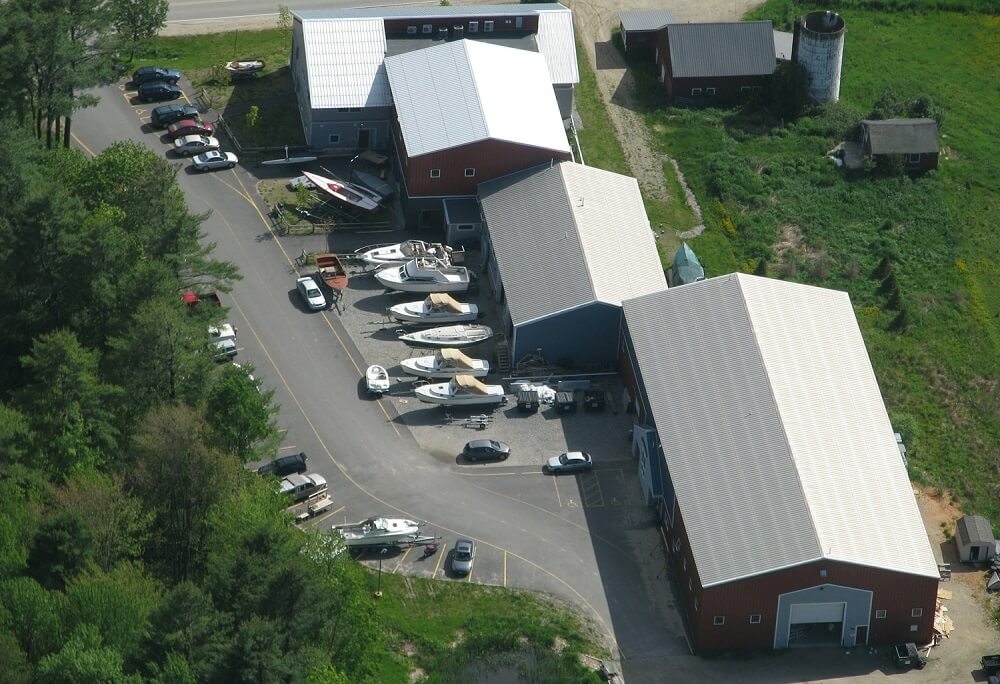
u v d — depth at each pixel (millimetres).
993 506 136625
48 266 131375
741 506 123125
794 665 120750
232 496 119000
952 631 124188
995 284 163375
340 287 153000
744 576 118250
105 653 100312
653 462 131875
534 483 135250
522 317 144000
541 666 118000
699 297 140625
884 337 155125
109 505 114438
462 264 159125
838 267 163750
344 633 110250
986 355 154000
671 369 135000
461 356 144000
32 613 105500
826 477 125125
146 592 110500
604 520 132000
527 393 141750
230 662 97375
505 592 124688
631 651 121062
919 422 145625
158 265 130625
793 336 137625
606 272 147125
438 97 164250
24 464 118438
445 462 136750
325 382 144625
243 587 105000
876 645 122812
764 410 129750
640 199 159000
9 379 132000
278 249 160000
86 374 122062
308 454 136750
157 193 144625
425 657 118688
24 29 153000
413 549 127750
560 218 152625
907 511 124500
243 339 148750
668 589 126188
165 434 118312
